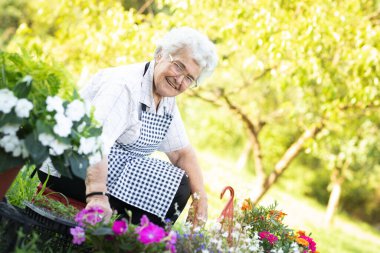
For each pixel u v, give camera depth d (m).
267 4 6.10
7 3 13.70
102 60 7.02
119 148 3.12
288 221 10.81
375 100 6.98
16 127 2.09
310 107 7.74
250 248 2.79
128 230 2.23
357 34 6.09
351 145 11.76
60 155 2.18
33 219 2.41
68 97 2.23
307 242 3.35
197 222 3.11
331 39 6.18
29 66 2.19
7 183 2.22
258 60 6.19
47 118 2.11
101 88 2.97
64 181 2.94
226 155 19.06
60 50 7.33
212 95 8.67
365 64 5.98
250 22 6.17
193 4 6.30
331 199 14.20
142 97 3.04
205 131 16.34
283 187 19.67
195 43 2.96
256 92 10.01
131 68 3.08
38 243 2.34
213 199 9.64
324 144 11.16
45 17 8.11
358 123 9.08
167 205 3.04
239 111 8.38
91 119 2.27
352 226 16.17
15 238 2.23
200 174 3.37
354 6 6.66
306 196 19.89
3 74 2.14
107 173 2.87
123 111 2.95
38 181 3.16
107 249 2.22
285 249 3.12
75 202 2.95
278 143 15.53
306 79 6.32
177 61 2.96
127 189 3.02
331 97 6.61
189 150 3.40
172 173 3.09
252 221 3.36
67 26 7.58
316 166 19.83
